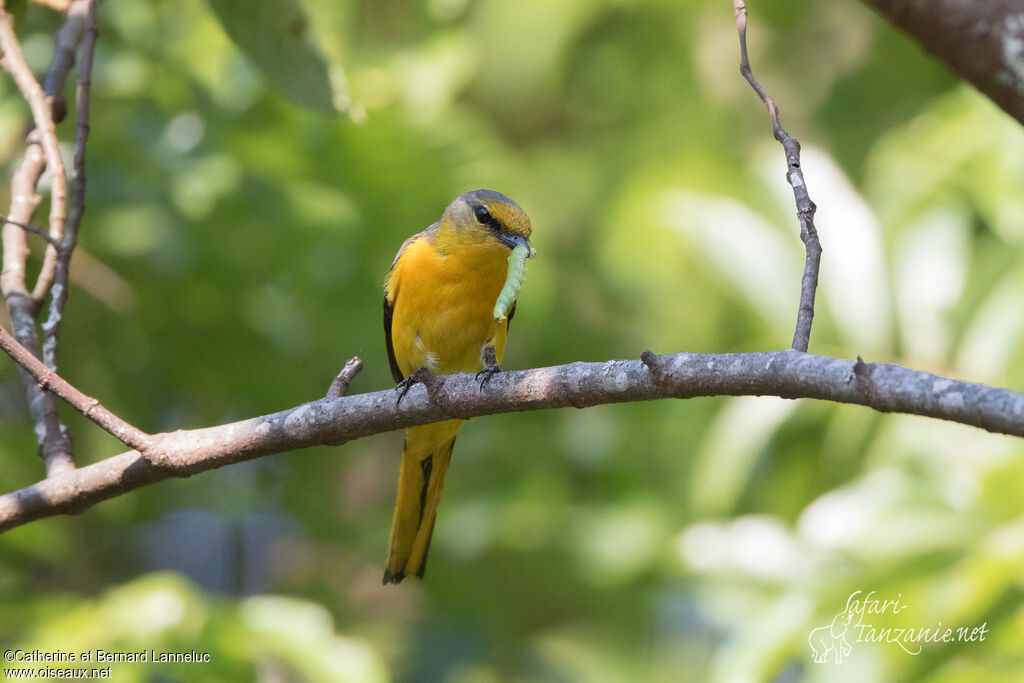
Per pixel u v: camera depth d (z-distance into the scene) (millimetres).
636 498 14906
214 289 13008
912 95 16797
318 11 13328
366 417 6035
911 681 8734
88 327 12945
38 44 11750
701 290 15461
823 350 11594
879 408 4461
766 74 18531
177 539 16672
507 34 17734
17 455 12227
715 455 12141
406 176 13242
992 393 4113
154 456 5914
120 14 12023
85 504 6121
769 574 11008
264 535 17188
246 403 14484
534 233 14758
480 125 15148
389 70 13680
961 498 10047
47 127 7336
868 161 16016
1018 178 11781
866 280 11406
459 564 15094
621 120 18641
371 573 16609
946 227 11594
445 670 14328
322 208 12422
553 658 14516
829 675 9328
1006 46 5984
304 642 9992
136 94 12000
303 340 13820
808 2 17969
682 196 13391
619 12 18266
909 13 6156
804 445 12758
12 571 11953
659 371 5148
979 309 11156
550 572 14984
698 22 18156
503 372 5891
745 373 4867
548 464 15422
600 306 16109
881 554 9516
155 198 11906
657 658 14680
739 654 9234
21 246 7266
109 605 10039
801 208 5328
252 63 9719
